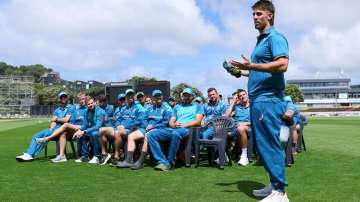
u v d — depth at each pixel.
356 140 13.23
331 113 76.06
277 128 4.57
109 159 8.55
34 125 32.16
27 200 4.92
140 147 8.26
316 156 8.95
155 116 8.04
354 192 5.22
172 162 7.37
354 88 142.12
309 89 141.25
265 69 4.32
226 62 5.04
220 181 6.09
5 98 102.00
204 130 8.20
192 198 4.94
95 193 5.28
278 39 4.45
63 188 5.62
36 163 8.34
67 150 11.43
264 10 4.59
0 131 22.38
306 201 4.76
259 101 4.60
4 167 7.73
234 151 9.16
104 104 10.11
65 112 9.23
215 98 9.63
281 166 4.57
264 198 4.58
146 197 5.02
